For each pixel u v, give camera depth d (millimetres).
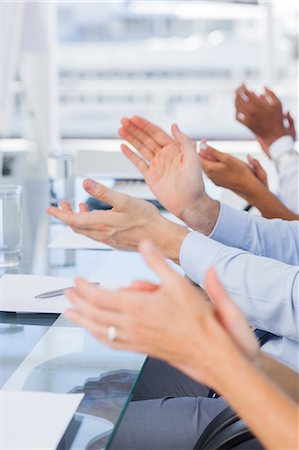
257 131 2641
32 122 3613
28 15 3270
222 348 872
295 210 2547
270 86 4961
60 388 1209
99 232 1612
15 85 4008
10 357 1338
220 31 8266
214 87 6734
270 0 4848
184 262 1574
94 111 7430
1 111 3199
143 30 8562
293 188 2549
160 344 892
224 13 7742
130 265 1932
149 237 1600
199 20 8297
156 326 884
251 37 8156
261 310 1493
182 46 8414
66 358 1333
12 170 3193
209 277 909
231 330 891
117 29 8609
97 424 1102
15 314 1556
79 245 2135
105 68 8633
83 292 917
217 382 884
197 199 1783
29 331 1471
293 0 5371
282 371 999
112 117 7402
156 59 8445
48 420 1091
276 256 1836
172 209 1802
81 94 7406
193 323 878
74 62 8648
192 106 6930
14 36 3018
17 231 1938
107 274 1844
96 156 4016
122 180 2926
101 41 8672
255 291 1493
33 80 4551
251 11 7105
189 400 1623
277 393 882
